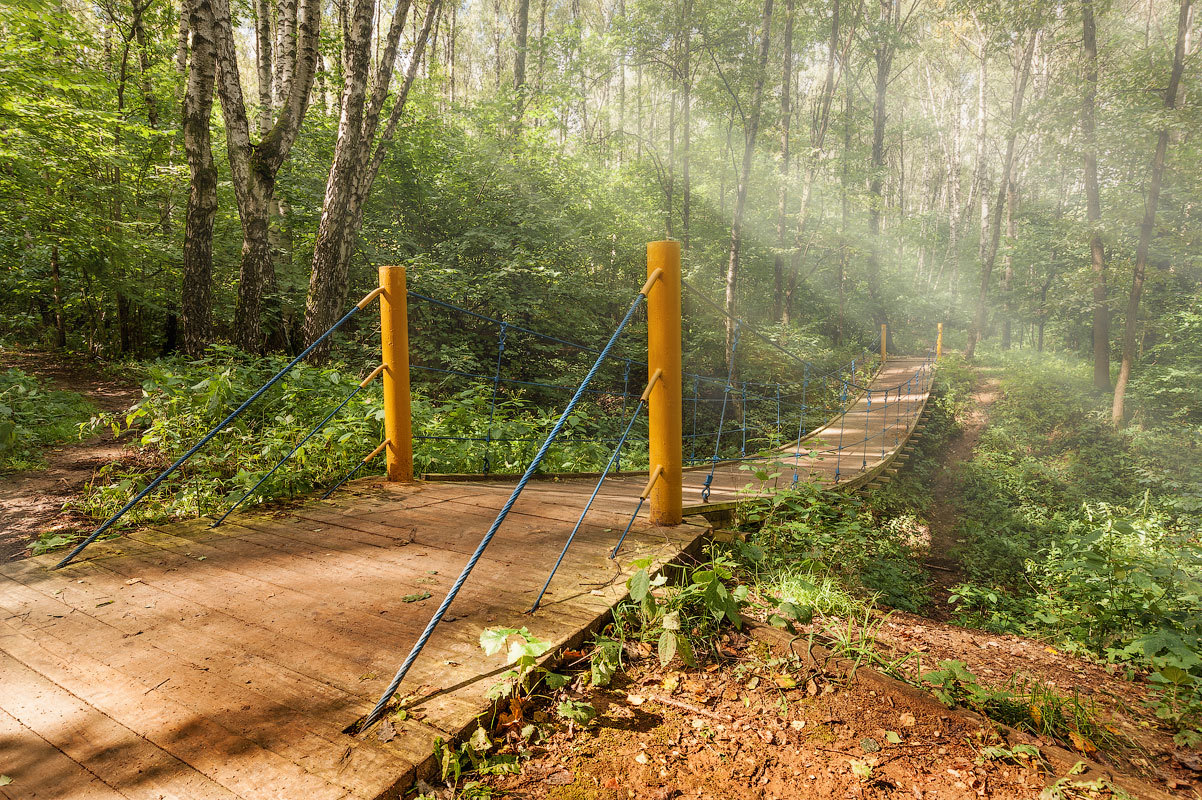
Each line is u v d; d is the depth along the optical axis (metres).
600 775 1.65
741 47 18.75
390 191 13.63
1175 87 13.47
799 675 2.21
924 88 38.34
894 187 40.72
